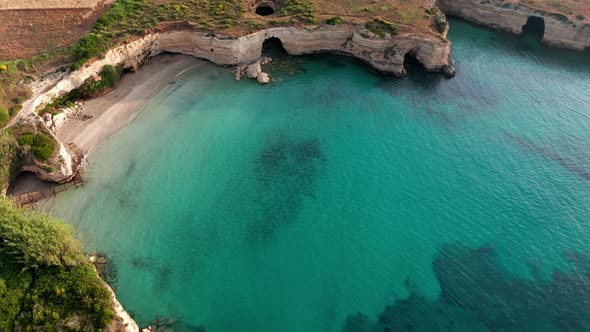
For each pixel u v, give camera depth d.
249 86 61.44
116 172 48.12
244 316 37.28
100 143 50.88
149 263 40.53
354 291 39.41
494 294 39.59
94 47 56.34
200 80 61.38
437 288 39.88
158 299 37.97
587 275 41.41
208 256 41.53
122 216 44.12
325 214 45.81
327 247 42.84
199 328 36.28
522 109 60.81
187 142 52.50
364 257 42.09
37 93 51.09
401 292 39.47
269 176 49.53
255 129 55.22
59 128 51.38
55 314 31.78
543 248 43.62
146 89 58.69
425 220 45.69
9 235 35.16
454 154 53.22
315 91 61.75
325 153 52.72
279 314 37.53
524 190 49.19
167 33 62.12
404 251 42.78
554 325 37.56
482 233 44.75
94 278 35.25
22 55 55.31
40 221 36.91
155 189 46.97
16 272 34.38
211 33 61.81
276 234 43.75
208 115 56.38
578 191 49.25
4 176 43.75
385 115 58.53
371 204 46.97
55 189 45.50
